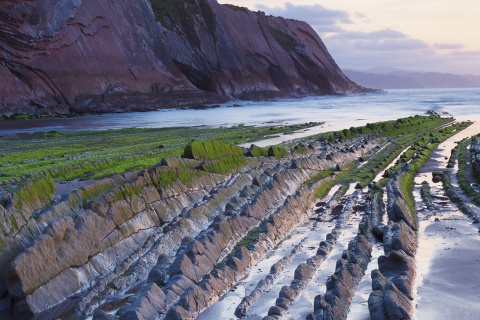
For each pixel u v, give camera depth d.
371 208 24.78
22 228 15.96
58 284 14.98
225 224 19.72
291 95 163.25
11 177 25.17
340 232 21.20
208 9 150.88
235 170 30.42
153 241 19.20
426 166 38.00
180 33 136.62
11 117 81.38
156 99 110.56
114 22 114.50
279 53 172.88
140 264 17.06
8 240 15.30
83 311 14.28
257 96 146.12
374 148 48.78
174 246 19.25
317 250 18.67
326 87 188.88
